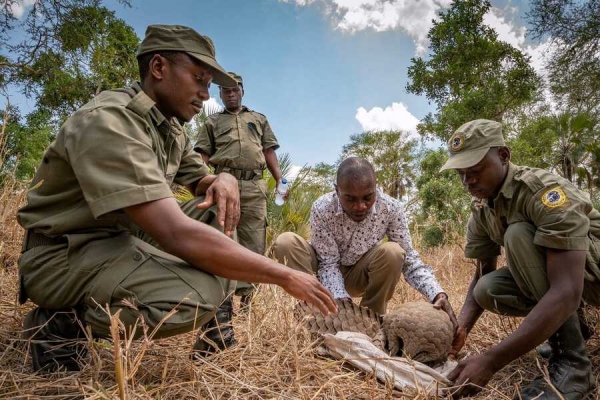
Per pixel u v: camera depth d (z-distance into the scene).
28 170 5.45
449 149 2.21
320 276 2.78
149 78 1.88
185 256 1.63
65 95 9.77
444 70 13.20
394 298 3.44
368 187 2.40
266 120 4.46
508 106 11.99
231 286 2.05
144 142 1.72
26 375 1.75
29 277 1.81
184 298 1.65
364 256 2.84
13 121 6.78
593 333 2.34
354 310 2.54
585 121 3.37
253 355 2.08
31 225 1.81
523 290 2.10
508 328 2.65
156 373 1.85
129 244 1.78
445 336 2.11
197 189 2.26
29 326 1.91
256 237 3.86
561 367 1.94
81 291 1.75
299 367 1.93
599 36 9.20
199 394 1.68
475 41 12.59
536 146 8.70
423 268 2.68
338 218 2.73
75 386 1.65
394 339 2.21
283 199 4.60
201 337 1.95
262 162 4.04
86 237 1.77
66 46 9.41
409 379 1.95
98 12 9.85
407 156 17.72
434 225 6.45
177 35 1.85
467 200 8.13
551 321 1.79
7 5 8.16
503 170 2.12
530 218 2.02
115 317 1.34
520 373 2.14
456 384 1.84
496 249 2.49
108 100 1.79
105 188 1.60
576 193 1.98
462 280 4.04
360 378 2.06
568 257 1.86
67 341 1.85
